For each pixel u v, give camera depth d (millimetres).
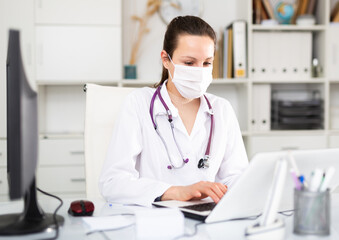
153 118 1521
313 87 3465
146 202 1249
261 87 3225
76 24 3098
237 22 3152
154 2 3332
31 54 3072
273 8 3451
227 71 3195
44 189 3033
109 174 1402
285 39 3223
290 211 1149
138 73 3391
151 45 3393
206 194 1214
